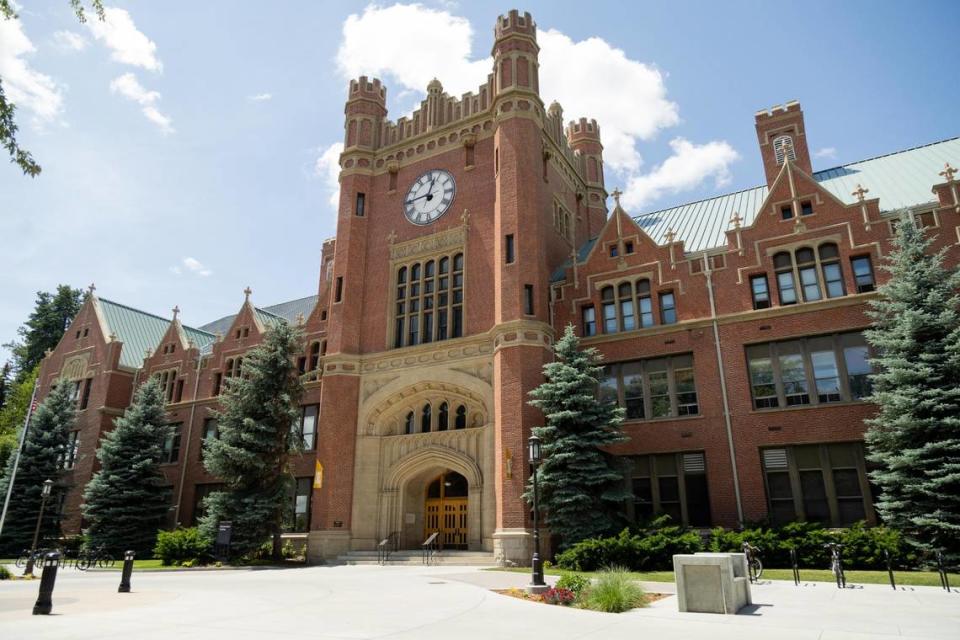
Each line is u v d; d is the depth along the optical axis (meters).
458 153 37.56
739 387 27.38
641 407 29.48
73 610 13.33
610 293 32.09
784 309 27.31
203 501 32.53
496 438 29.23
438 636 10.12
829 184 32.53
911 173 29.88
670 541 22.42
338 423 34.03
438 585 18.77
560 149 39.97
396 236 37.94
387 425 34.47
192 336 58.22
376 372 35.09
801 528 22.59
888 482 21.41
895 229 25.53
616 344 30.67
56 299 77.31
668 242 31.11
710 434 27.42
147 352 51.78
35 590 18.09
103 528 38.38
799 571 20.42
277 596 16.06
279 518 31.75
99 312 53.94
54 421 45.59
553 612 12.84
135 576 24.02
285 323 35.53
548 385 27.28
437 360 33.19
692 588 12.75
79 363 52.66
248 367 34.16
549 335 31.05
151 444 41.31
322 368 37.34
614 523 25.38
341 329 36.16
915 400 20.61
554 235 36.72
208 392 46.19
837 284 26.98
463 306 33.78
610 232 32.88
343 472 33.25
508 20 36.78
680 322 29.41
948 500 19.73
